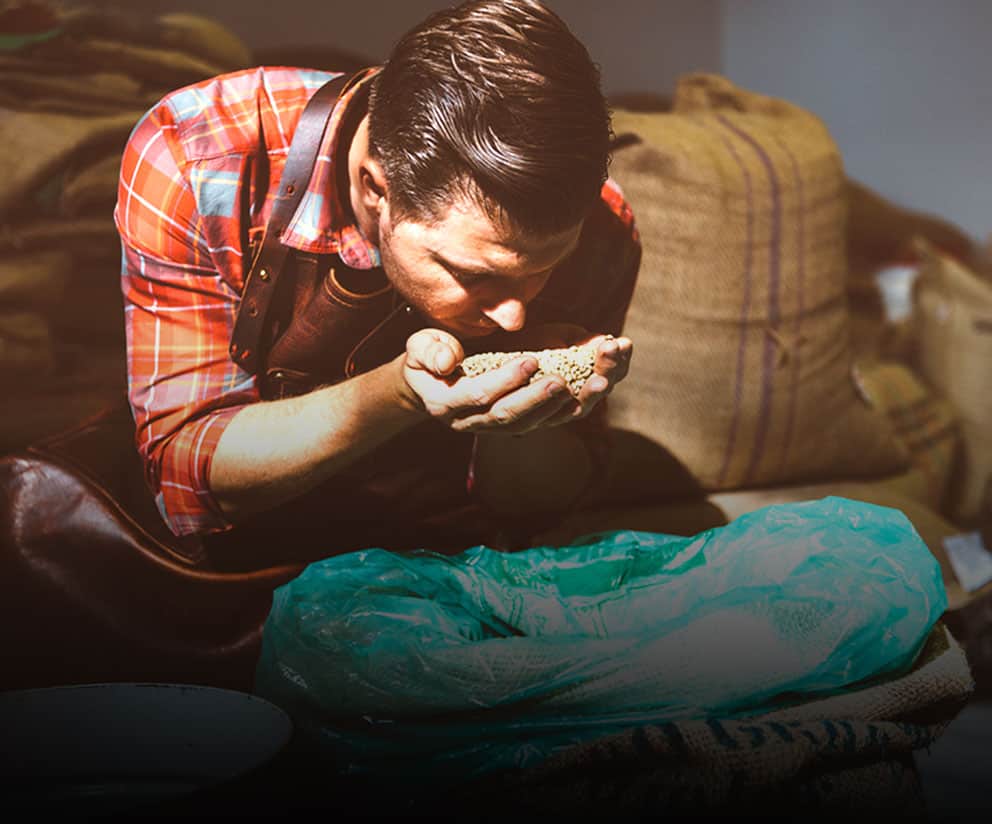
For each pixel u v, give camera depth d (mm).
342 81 1183
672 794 959
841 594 1089
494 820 964
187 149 1179
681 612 1104
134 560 1286
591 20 2828
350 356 1259
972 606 1819
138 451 1309
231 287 1218
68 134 1744
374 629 1072
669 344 1823
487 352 1199
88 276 1860
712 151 1839
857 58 3172
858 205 2830
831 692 1043
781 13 3111
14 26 1799
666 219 1801
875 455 2037
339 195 1167
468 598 1135
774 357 1855
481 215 940
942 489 2439
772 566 1130
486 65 914
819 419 1931
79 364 1861
